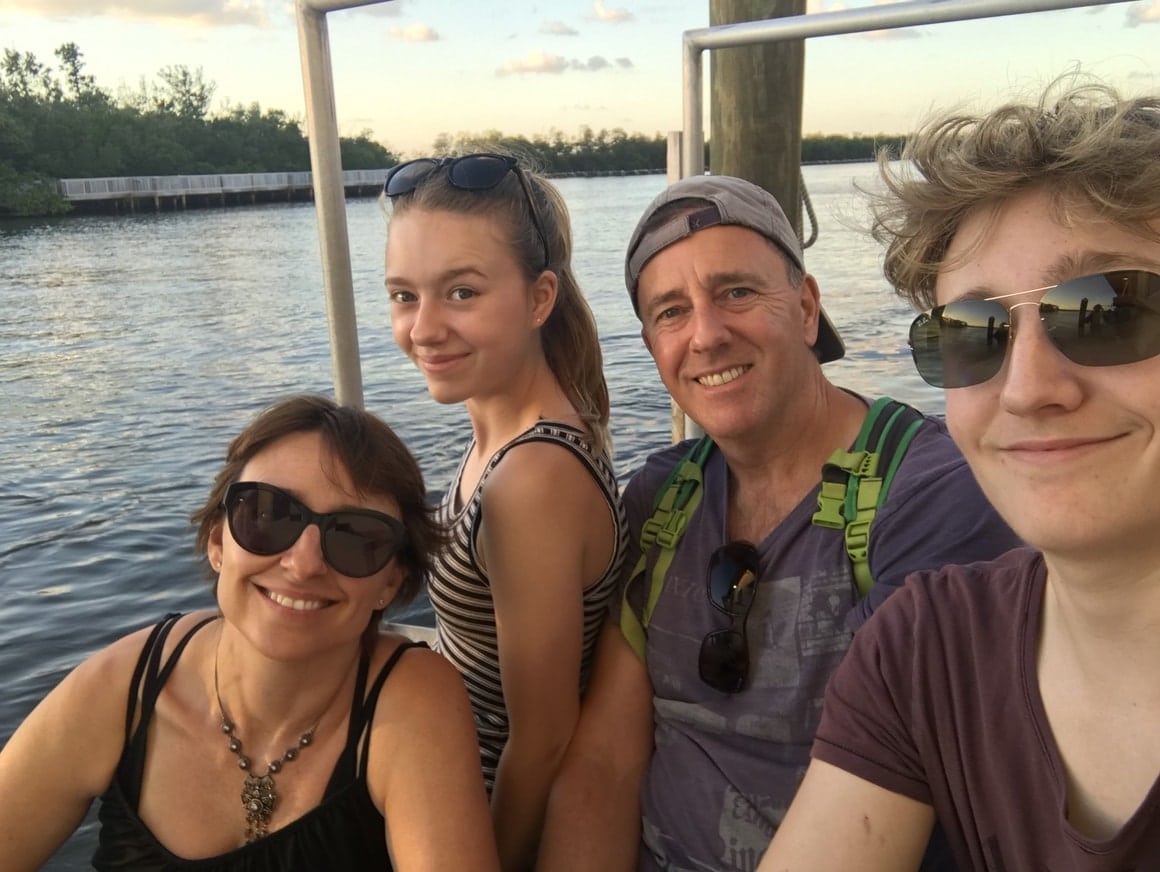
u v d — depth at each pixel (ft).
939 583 2.08
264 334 28.14
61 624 8.96
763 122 5.14
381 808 2.60
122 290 40.27
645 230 3.05
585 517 2.95
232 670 2.59
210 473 14.19
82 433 17.02
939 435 2.83
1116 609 1.65
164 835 2.61
